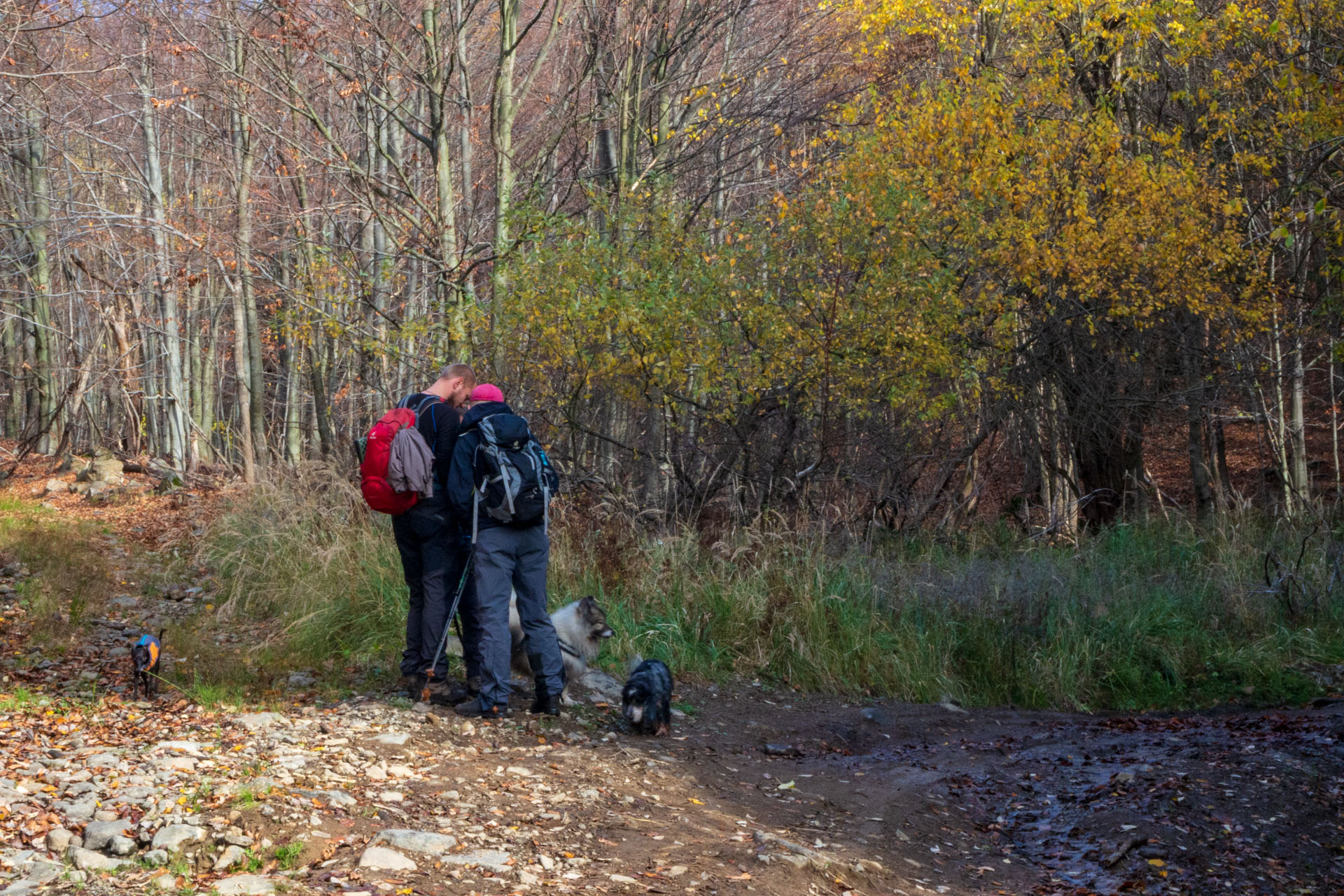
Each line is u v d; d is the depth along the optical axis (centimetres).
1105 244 1204
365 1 1387
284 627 778
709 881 386
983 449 1467
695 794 513
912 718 787
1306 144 1304
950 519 1255
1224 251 1288
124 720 527
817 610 884
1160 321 1380
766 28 1709
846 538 1069
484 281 1480
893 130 1215
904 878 449
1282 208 1399
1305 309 1516
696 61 1656
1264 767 632
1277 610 1038
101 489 1438
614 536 966
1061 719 827
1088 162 1229
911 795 586
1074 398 1389
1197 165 1344
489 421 574
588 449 1171
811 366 1068
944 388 1218
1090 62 1425
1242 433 2362
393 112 1357
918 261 1103
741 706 757
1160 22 1412
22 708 530
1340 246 1385
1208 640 980
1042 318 1266
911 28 1345
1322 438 2144
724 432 1137
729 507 1091
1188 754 670
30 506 1332
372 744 498
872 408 1170
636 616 855
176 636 743
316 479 1029
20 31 1291
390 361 1347
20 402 2747
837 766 635
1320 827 564
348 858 362
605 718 639
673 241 1117
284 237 1617
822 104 1638
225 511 1077
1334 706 839
